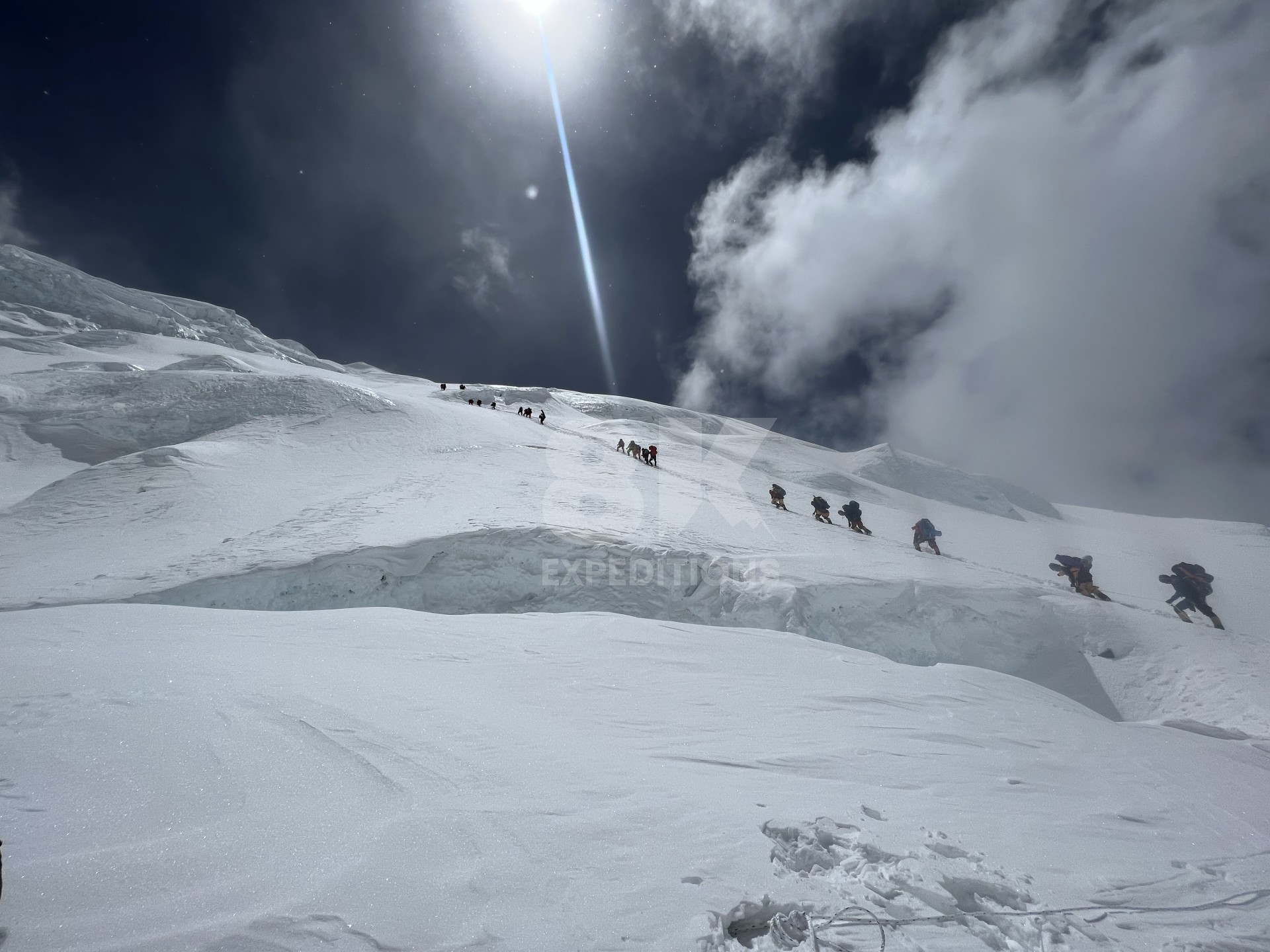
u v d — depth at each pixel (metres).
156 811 2.49
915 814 3.17
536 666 5.55
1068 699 6.48
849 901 2.32
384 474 21.81
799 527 18.61
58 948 1.72
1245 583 22.27
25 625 6.04
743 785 3.29
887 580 12.27
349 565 11.62
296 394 37.41
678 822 2.73
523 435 32.81
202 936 1.80
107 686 4.00
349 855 2.26
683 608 11.53
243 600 10.66
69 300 94.50
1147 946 2.26
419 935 1.87
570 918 2.01
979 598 12.10
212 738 3.24
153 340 73.81
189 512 16.98
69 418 33.72
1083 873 2.76
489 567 12.36
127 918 1.86
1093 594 13.38
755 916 2.18
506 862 2.28
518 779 3.04
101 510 17.44
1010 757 4.36
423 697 4.26
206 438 27.95
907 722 4.89
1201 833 3.40
